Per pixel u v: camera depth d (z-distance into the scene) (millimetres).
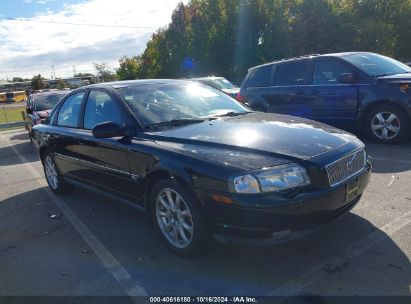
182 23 29969
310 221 2957
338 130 3852
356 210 4070
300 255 3279
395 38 31297
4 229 4656
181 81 4996
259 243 2885
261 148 3164
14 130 18156
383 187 4699
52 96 12453
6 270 3574
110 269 3396
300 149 3172
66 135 5031
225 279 3051
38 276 3406
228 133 3561
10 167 8711
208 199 3021
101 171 4430
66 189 5738
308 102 7777
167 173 3355
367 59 7500
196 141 3436
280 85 8305
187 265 3314
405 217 3799
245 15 26484
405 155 6047
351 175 3316
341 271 2994
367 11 30547
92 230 4309
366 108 6984
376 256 3150
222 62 27688
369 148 6727
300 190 2920
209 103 4648
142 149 3637
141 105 4211
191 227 3250
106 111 4414
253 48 26672
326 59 7602
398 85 6586
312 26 27250
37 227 4586
